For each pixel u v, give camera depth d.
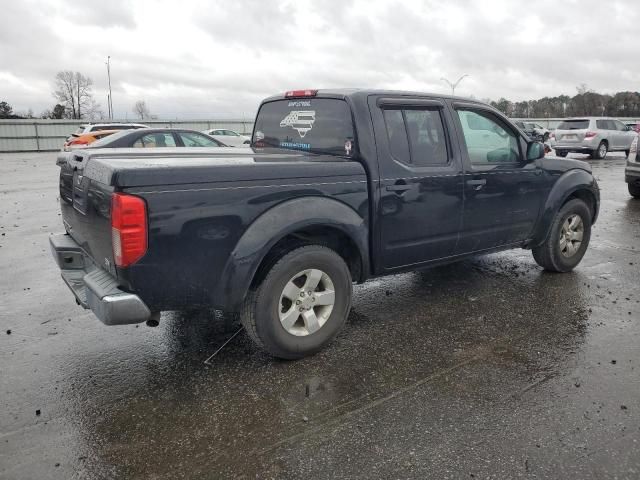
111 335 4.00
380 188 3.75
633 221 8.44
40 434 2.75
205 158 3.38
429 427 2.78
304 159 3.59
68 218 3.86
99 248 3.14
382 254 3.91
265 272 3.32
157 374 3.39
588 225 5.52
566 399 3.04
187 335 3.99
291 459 2.53
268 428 2.79
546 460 2.50
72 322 4.27
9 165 21.77
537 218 5.03
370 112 3.79
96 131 19.19
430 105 4.12
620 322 4.18
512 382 3.24
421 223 4.06
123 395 3.13
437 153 4.16
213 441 2.68
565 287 5.06
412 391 3.15
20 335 4.01
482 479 2.38
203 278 3.04
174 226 2.88
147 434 2.75
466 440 2.66
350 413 2.92
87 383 3.28
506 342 3.83
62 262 3.66
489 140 4.59
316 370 3.43
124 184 2.73
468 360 3.55
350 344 3.82
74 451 2.61
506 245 4.90
